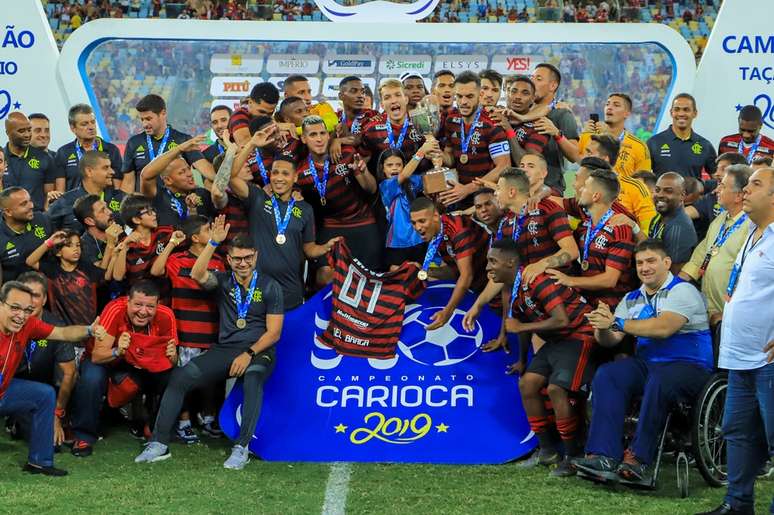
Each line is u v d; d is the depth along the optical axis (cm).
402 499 559
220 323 658
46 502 546
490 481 594
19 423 661
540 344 637
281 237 687
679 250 685
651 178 758
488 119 743
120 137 1066
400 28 1043
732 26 1038
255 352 642
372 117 765
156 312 655
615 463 576
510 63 1066
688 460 620
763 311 520
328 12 1052
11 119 898
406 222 717
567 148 758
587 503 554
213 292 667
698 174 917
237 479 591
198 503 548
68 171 908
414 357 672
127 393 656
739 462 530
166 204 738
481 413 652
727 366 531
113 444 664
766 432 520
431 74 1070
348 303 682
